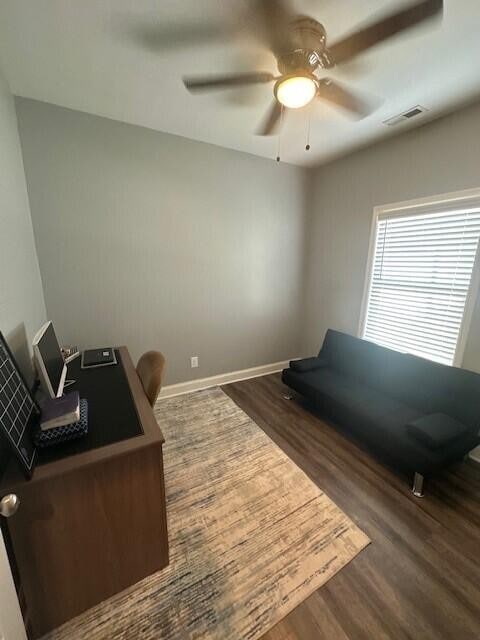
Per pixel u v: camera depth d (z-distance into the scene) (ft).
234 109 6.97
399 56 4.97
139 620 3.74
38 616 3.59
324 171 10.77
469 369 7.09
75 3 4.04
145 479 3.83
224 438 7.66
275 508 5.47
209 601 3.95
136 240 8.48
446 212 7.27
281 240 11.23
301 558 4.53
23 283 5.82
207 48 4.88
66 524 3.47
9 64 5.34
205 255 9.73
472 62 5.13
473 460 6.86
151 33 4.58
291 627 3.68
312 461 6.81
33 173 6.91
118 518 3.78
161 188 8.52
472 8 4.00
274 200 10.68
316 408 9.23
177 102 6.68
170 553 4.59
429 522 5.21
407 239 8.30
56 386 4.79
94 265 8.05
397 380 7.89
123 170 7.91
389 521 5.22
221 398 9.93
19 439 3.18
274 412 9.04
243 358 11.50
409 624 3.73
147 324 9.21
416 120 7.28
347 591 4.09
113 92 6.29
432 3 3.27
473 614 3.84
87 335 8.35
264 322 11.69
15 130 6.31
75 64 5.35
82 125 7.22
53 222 7.33
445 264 7.45
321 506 5.52
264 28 4.39
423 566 4.45
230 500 5.65
